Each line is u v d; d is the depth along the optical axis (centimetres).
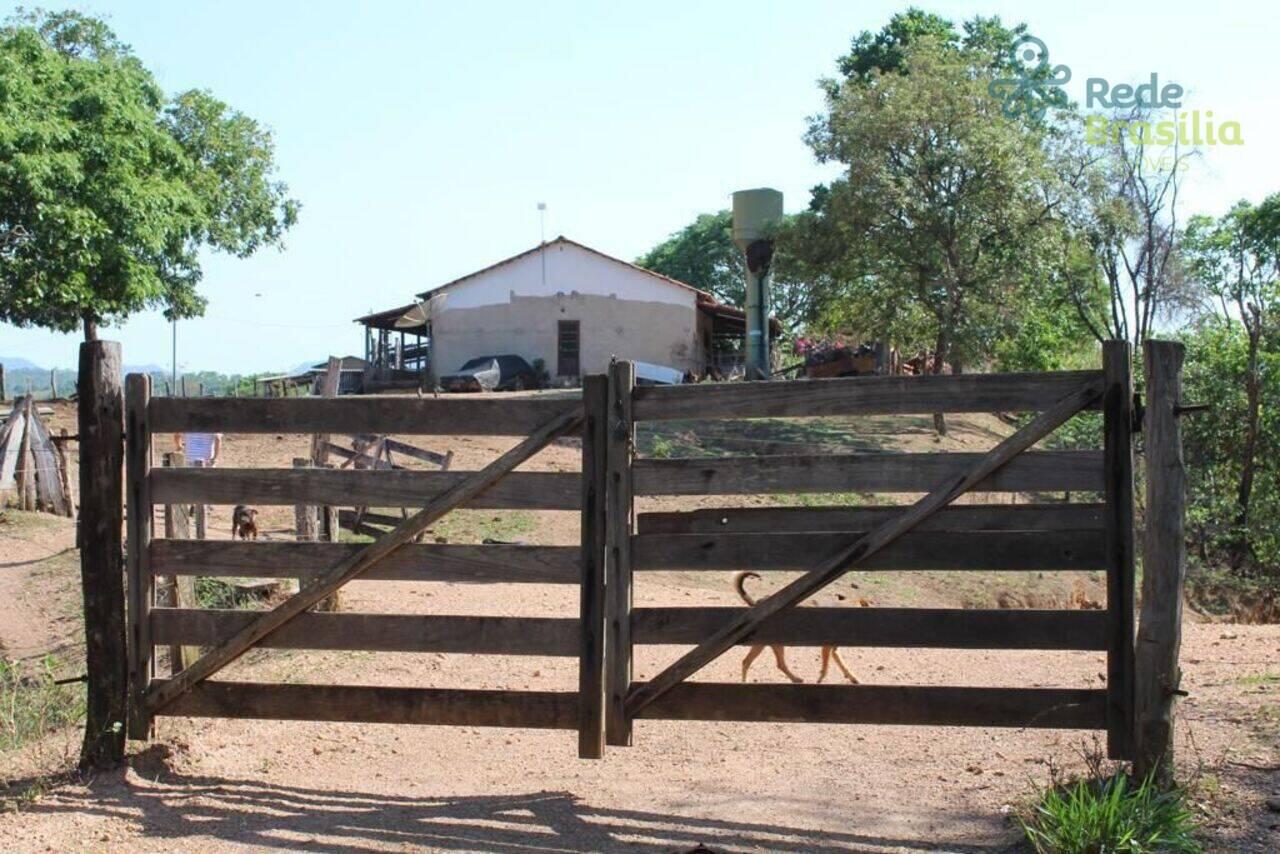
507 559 627
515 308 4384
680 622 609
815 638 595
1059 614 577
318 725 779
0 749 733
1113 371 567
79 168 2175
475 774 672
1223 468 2691
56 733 775
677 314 4403
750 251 3438
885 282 3156
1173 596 556
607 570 613
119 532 663
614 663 611
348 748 728
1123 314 3406
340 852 538
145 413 659
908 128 2919
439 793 630
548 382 4328
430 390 4050
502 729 780
